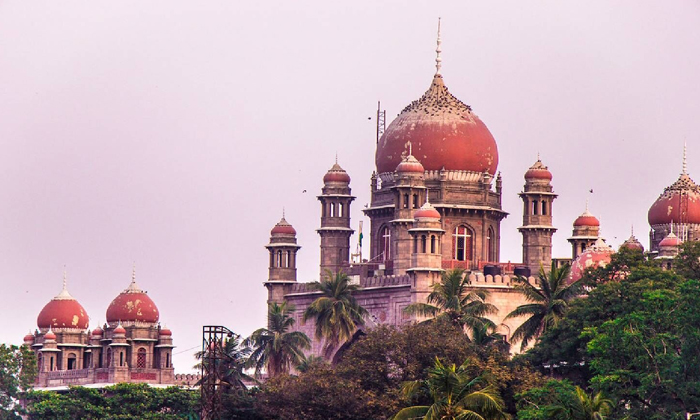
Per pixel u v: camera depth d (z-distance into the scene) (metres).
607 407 197.25
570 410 194.12
